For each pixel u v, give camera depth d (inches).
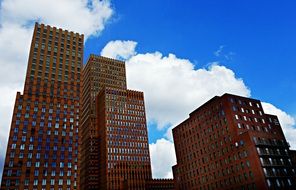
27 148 4832.7
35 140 4970.5
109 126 7253.9
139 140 7396.7
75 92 5861.2
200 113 4899.1
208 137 4581.7
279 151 3860.7
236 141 3941.9
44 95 5487.2
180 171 5191.9
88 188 7022.6
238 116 4163.4
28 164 4717.0
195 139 4918.8
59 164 4953.3
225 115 4256.9
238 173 3799.2
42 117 5251.0
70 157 5103.3
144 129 7662.4
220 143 4271.7
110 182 6510.8
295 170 3828.7
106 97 7662.4
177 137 5482.3
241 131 4013.3
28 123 5068.9
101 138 7386.8
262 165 3511.3
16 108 5113.2
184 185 5012.3
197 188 4643.2
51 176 4793.3
